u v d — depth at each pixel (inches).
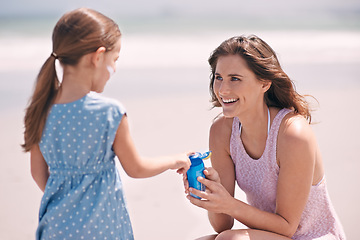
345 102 282.8
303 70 405.1
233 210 88.5
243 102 89.4
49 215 79.3
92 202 79.2
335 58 497.0
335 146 199.2
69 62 77.9
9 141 213.9
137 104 280.2
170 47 630.5
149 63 454.6
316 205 96.7
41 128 78.7
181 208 149.5
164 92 315.6
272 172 93.6
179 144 207.0
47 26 1059.9
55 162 80.1
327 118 245.3
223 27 1196.5
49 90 79.0
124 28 1097.4
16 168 183.8
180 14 1545.3
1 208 148.9
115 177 82.0
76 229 78.5
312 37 874.1
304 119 92.5
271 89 95.0
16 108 267.0
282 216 91.6
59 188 80.0
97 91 82.3
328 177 164.9
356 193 151.5
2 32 909.8
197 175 88.5
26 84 331.0
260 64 87.3
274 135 91.6
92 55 77.6
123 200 84.1
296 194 89.6
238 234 87.4
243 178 100.1
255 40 90.4
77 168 78.9
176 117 253.9
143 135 219.3
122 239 83.2
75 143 78.1
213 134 103.7
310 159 88.5
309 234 98.3
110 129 77.5
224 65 88.8
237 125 98.7
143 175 82.7
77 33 76.5
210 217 101.8
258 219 89.4
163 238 127.8
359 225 129.0
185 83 349.1
